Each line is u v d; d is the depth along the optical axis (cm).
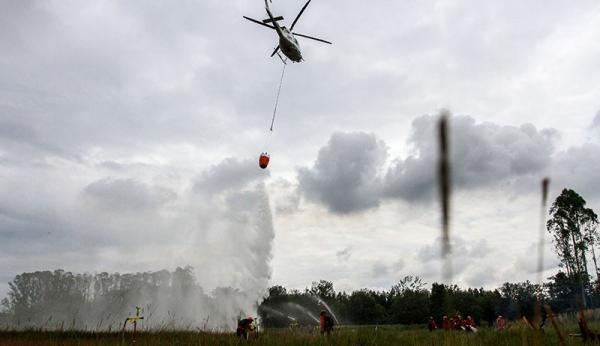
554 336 1148
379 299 10000
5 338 1510
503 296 5594
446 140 120
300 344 1279
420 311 7688
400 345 1291
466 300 5922
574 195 5569
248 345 1320
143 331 1591
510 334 1194
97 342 1405
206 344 1323
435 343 952
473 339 1174
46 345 1384
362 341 1369
